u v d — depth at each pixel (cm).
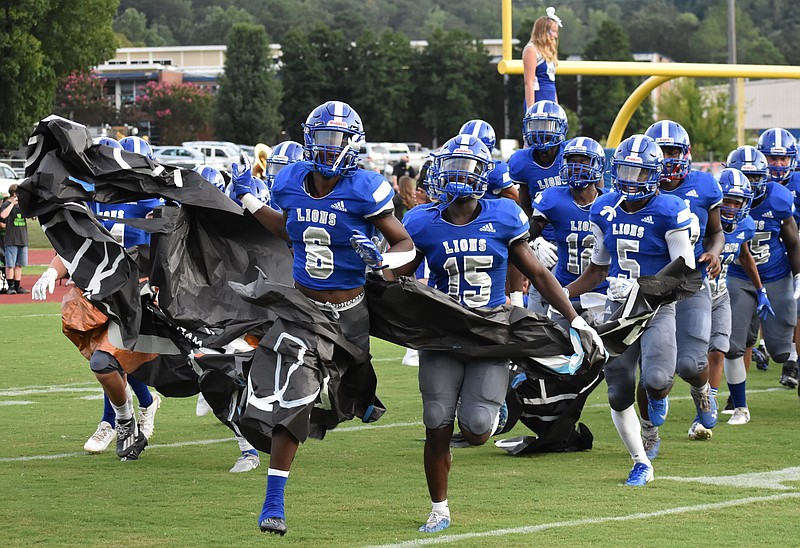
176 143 7612
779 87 6762
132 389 956
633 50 12275
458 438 934
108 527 657
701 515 679
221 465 848
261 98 7594
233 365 728
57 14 5103
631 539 622
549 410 881
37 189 775
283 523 613
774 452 890
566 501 721
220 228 781
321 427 667
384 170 4828
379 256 622
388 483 781
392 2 17450
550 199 937
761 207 1091
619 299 823
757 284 1048
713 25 12338
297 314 643
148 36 14962
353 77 8044
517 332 670
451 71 8069
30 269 2806
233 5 16725
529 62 1279
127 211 886
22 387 1225
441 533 641
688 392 1223
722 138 5791
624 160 806
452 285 683
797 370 1246
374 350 1599
